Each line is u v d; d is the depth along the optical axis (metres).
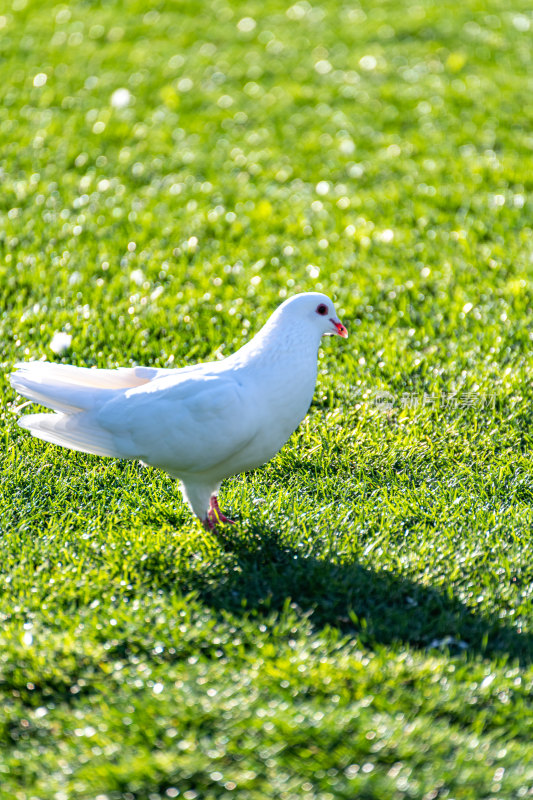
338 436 6.78
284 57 15.41
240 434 5.14
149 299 8.75
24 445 6.64
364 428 6.93
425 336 8.24
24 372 5.52
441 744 4.12
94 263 9.60
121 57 15.28
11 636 4.71
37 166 11.91
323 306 5.51
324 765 4.02
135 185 11.60
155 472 6.46
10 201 10.99
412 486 6.35
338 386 7.43
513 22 16.62
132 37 16.14
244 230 10.44
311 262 9.70
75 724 4.25
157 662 4.63
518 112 13.48
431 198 11.12
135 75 14.65
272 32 16.39
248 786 3.92
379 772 3.98
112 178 11.66
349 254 9.89
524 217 10.66
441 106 13.66
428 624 4.92
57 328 8.15
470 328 8.41
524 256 9.74
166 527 5.79
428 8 17.23
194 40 16.06
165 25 16.59
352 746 4.09
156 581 5.20
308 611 5.01
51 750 4.13
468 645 4.82
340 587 5.16
